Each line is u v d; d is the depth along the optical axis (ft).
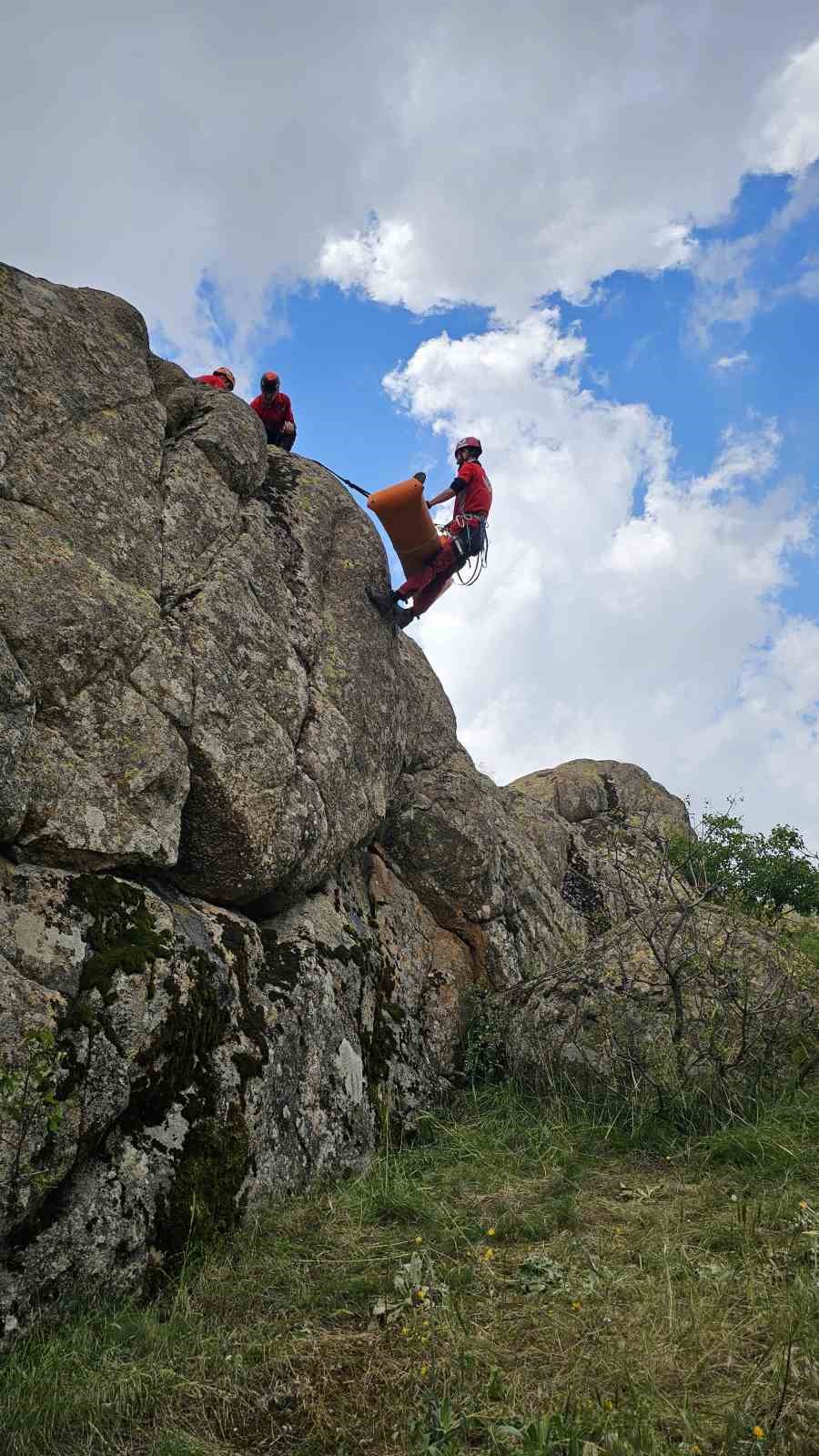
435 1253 13.35
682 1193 15.17
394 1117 19.36
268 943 18.48
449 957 24.76
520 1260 12.94
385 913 23.75
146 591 18.29
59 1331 11.54
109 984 13.55
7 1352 11.07
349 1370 10.47
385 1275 12.75
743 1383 9.57
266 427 28.58
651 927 22.34
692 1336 10.38
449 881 25.68
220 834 17.52
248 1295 12.41
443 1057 22.35
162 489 20.07
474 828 25.96
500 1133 18.66
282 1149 15.79
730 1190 14.93
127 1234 12.71
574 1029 20.94
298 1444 9.38
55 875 14.20
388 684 24.80
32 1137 11.74
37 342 18.54
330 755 21.06
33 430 17.56
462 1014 23.44
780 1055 19.30
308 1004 17.76
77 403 18.80
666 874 23.17
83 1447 9.43
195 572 19.58
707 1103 18.61
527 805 42.42
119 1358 11.03
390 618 25.84
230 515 21.62
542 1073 20.89
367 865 24.47
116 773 15.56
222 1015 15.56
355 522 26.18
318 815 19.92
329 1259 13.38
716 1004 19.74
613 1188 15.71
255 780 18.20
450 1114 20.56
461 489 25.45
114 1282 12.38
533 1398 9.54
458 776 27.17
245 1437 9.56
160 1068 13.98
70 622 15.46
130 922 14.62
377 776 23.57
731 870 35.17
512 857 30.63
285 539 23.53
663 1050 19.38
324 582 24.31
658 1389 9.53
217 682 18.28
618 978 21.48
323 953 19.43
